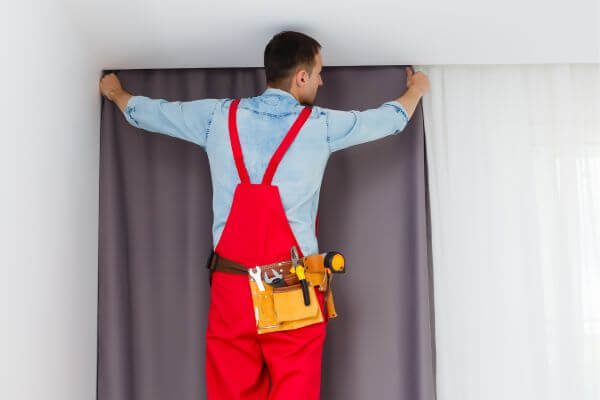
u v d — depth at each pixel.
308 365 1.99
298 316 1.93
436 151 2.65
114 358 2.38
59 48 2.02
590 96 2.75
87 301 2.30
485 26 2.27
